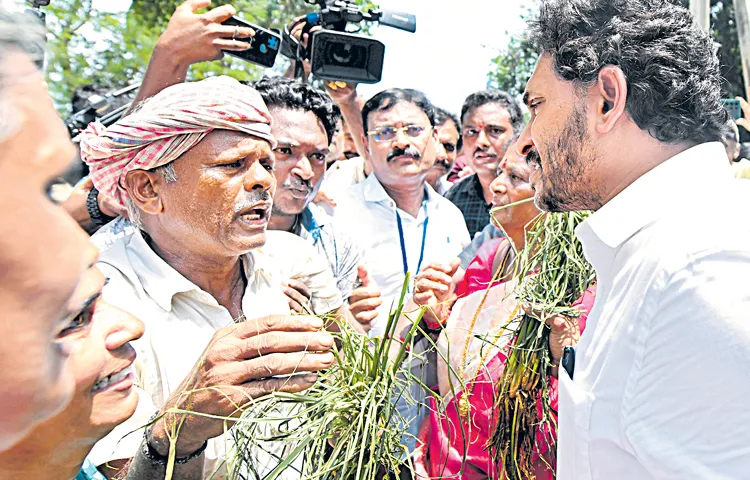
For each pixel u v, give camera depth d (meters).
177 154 1.68
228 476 1.41
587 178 1.43
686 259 1.18
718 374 1.11
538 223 2.03
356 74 3.08
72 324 1.03
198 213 1.72
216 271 1.86
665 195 1.31
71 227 0.70
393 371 1.59
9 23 0.63
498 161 4.22
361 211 3.55
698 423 1.12
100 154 1.73
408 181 3.53
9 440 0.75
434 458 2.10
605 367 1.30
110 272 1.76
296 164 2.66
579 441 1.34
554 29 1.42
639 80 1.33
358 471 1.40
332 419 1.46
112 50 7.38
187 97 1.69
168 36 2.44
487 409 2.01
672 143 1.35
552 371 1.93
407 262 3.50
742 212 1.21
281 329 1.41
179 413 1.35
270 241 2.18
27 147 0.64
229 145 1.70
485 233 2.72
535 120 1.47
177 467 1.41
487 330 2.15
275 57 2.66
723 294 1.13
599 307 1.40
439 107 4.93
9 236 0.64
